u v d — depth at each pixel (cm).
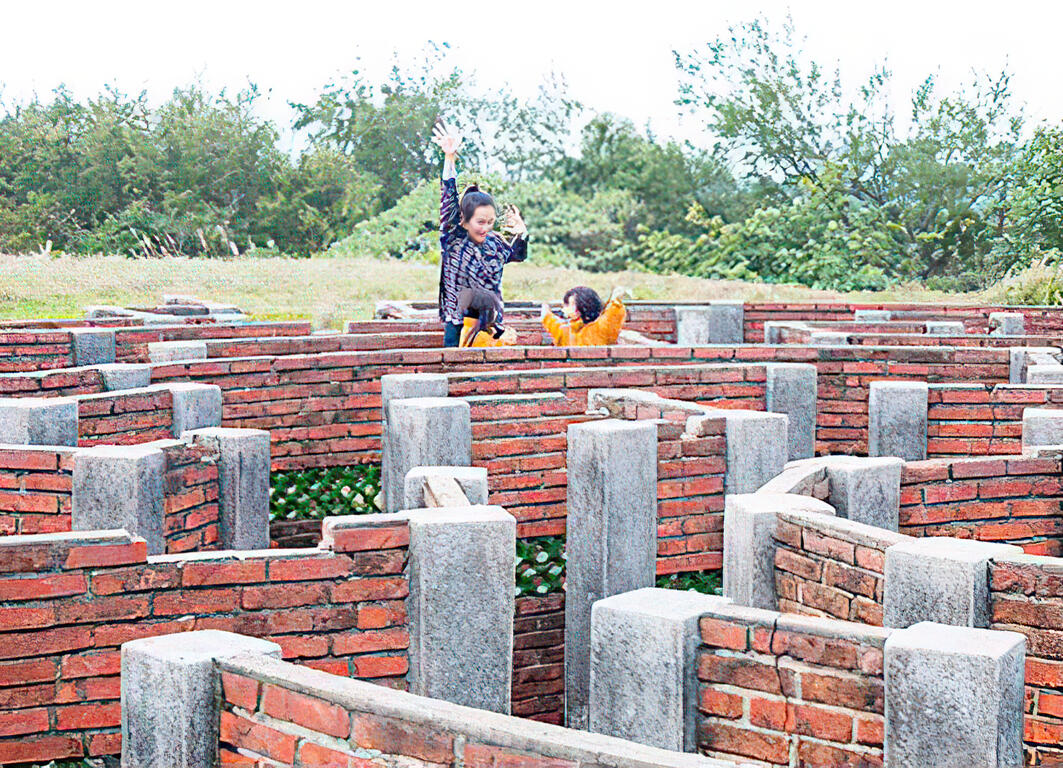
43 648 508
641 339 1352
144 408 866
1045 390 999
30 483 679
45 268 3070
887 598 535
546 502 844
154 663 430
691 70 4869
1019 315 1612
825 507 618
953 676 409
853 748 440
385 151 5231
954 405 1009
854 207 4356
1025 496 741
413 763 378
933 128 4503
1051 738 507
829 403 1116
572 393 969
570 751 345
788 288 3972
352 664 550
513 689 811
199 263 3416
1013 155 4428
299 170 4906
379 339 1180
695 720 478
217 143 4803
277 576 539
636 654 484
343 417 1043
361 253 4478
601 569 747
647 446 758
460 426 812
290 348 1149
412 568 555
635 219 4922
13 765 505
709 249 4441
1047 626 506
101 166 4675
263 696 416
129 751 438
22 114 4809
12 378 895
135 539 520
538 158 5209
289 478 1024
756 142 4784
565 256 4666
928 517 718
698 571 809
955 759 410
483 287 1137
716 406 1023
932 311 1695
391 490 847
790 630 458
